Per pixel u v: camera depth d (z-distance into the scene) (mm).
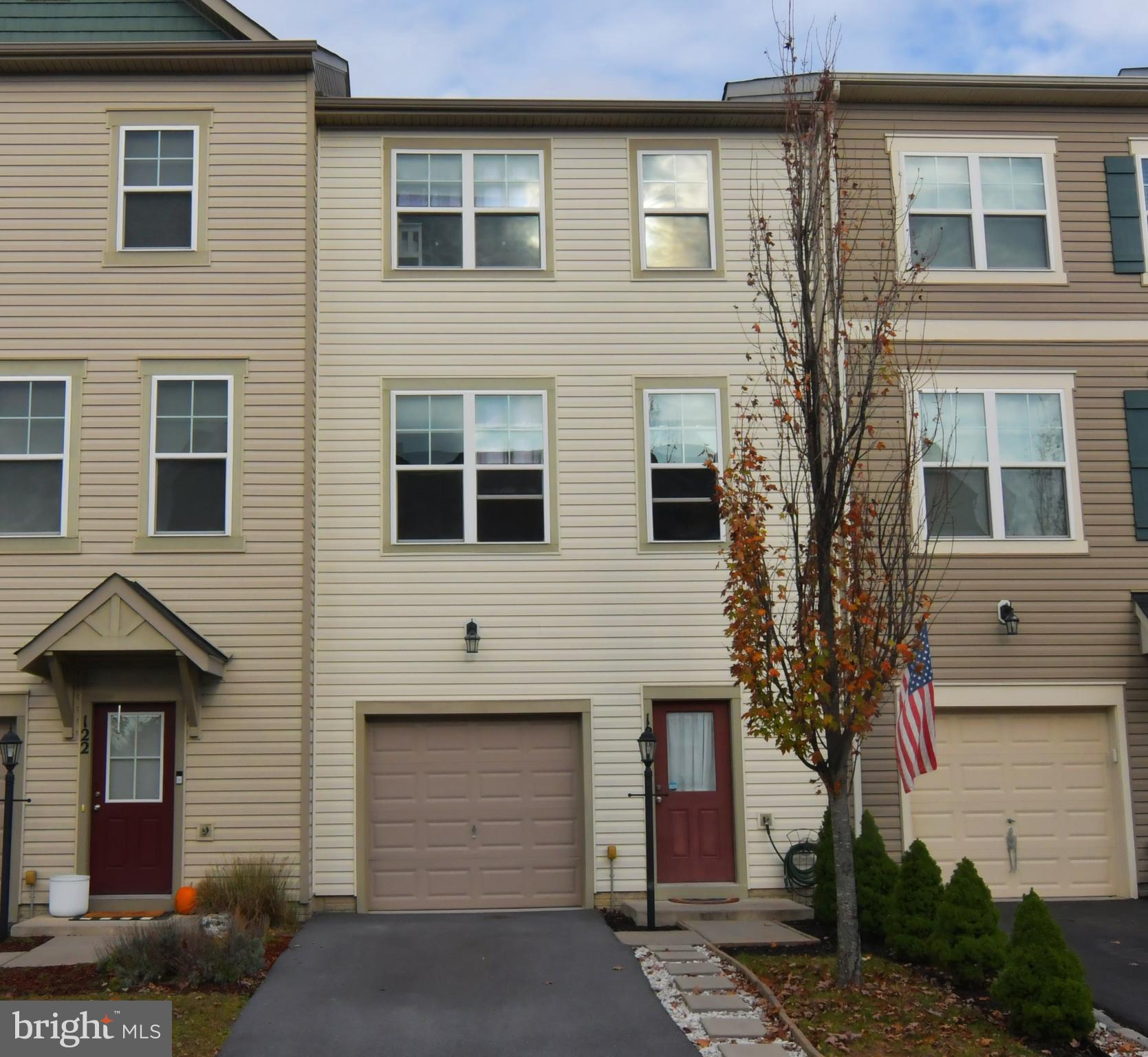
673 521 14711
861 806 14312
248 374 14203
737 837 14250
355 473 14516
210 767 13570
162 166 14570
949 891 11070
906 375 14773
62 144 14516
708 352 14977
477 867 14180
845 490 10789
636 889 14102
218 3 14883
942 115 15578
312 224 14633
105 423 14078
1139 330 15367
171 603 13797
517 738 14438
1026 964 9609
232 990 10469
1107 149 15742
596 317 14992
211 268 14375
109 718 13727
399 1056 9047
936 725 14648
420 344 14820
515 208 15211
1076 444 15055
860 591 10578
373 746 14289
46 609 13750
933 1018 9789
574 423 14789
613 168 15328
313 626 14125
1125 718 14680
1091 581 14852
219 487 14078
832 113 12227
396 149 15188
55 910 12930
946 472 13945
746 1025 9555
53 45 14430
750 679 10523
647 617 14500
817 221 11539
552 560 14523
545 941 12062
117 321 14250
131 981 10500
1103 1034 9656
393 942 12031
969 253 15352
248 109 14672
